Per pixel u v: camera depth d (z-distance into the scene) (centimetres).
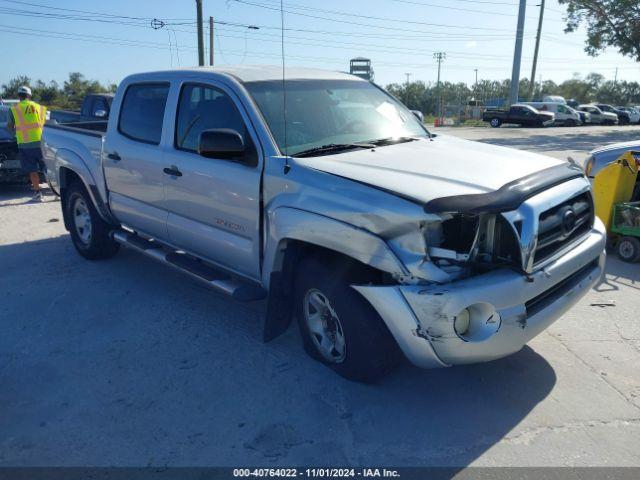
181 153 454
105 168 554
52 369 396
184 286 550
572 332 439
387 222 306
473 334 306
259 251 393
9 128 983
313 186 346
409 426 325
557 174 351
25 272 600
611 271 585
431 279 300
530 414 335
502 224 305
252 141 392
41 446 313
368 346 337
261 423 330
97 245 614
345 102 452
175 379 379
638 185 662
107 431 325
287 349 419
